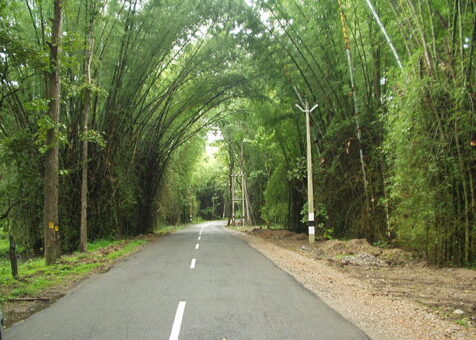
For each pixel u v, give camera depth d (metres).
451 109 10.14
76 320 5.61
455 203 10.56
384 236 15.92
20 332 5.09
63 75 13.34
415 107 10.88
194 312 5.91
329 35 17.34
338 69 17.31
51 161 12.41
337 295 7.11
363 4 14.55
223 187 71.12
